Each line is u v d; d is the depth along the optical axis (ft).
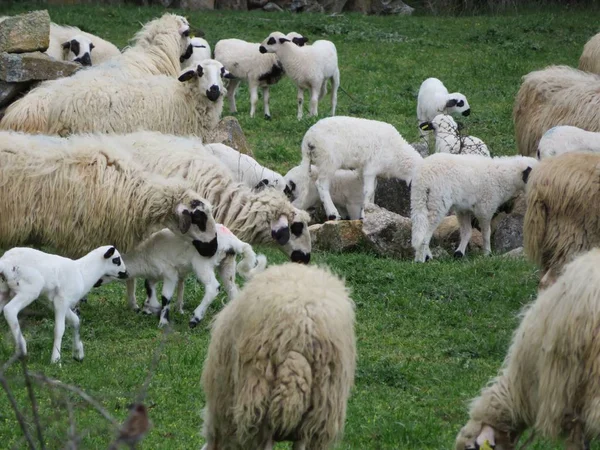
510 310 44.24
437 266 50.42
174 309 44.11
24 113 56.90
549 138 53.78
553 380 25.07
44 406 32.45
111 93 55.77
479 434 27.09
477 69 99.91
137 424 17.65
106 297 45.75
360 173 60.03
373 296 45.37
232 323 25.59
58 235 42.70
